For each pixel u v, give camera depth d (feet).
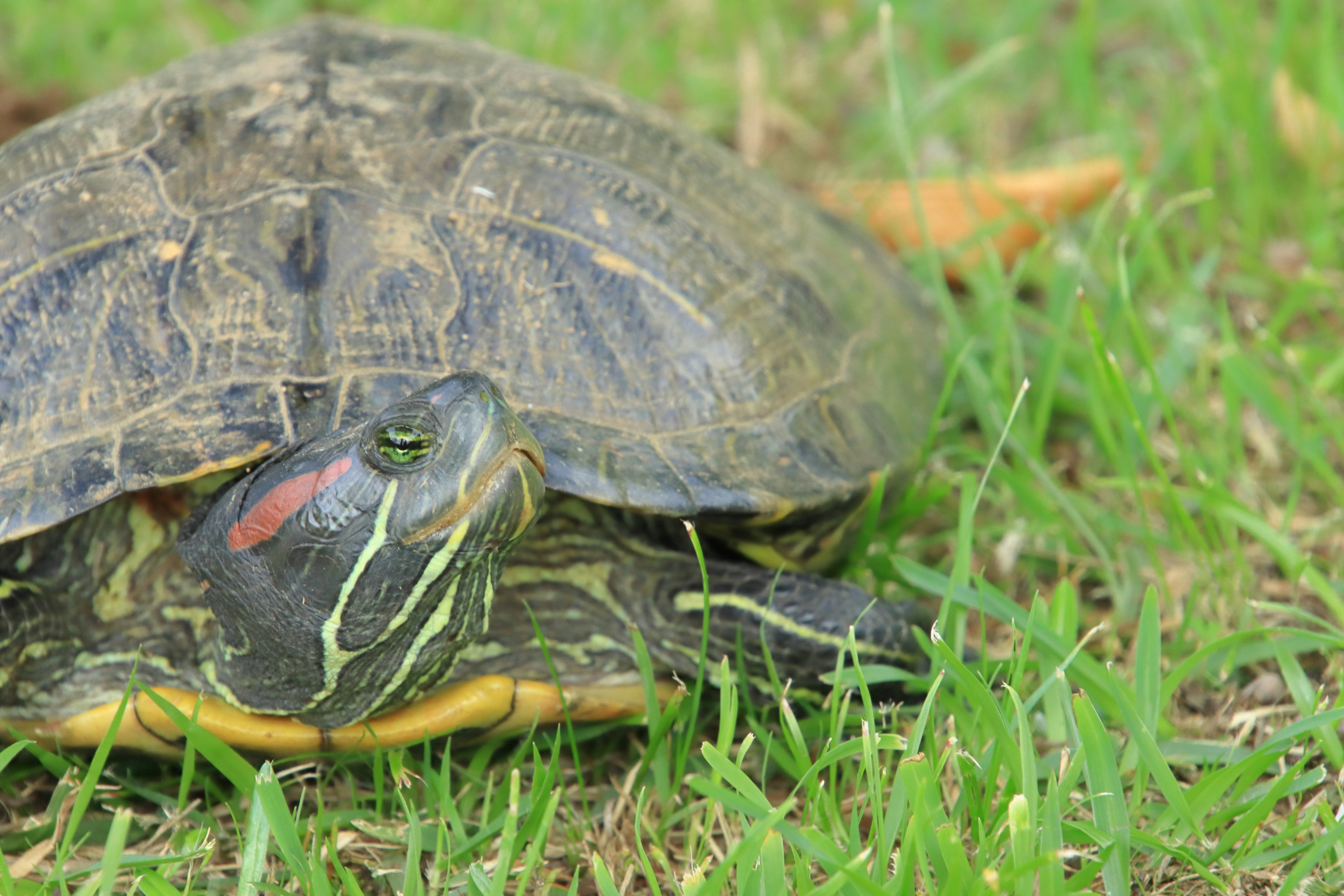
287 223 12.12
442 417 9.84
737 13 26.89
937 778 10.76
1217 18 23.40
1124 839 10.08
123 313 11.79
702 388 12.42
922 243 20.67
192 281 11.85
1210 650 12.42
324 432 11.01
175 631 12.25
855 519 13.55
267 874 11.09
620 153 14.19
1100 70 26.20
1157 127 23.61
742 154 24.45
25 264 12.30
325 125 13.15
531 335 12.05
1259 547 15.62
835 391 13.61
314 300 11.68
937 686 10.81
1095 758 10.39
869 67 26.81
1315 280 18.58
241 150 12.93
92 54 25.35
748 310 13.38
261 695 11.74
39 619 11.87
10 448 11.34
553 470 11.17
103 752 10.80
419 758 12.76
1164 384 17.90
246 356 11.41
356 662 11.10
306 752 12.05
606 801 12.19
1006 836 10.44
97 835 11.69
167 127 13.41
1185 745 12.16
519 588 12.69
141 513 12.10
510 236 12.55
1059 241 20.40
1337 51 22.68
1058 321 18.61
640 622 12.90
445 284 12.08
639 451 11.73
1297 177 21.84
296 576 10.54
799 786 10.47
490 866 11.15
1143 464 17.22
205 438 10.96
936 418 14.90
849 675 12.46
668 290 12.82
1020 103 25.46
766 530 12.64
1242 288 19.90
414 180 12.76
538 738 12.78
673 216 13.67
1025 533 15.71
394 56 14.80
